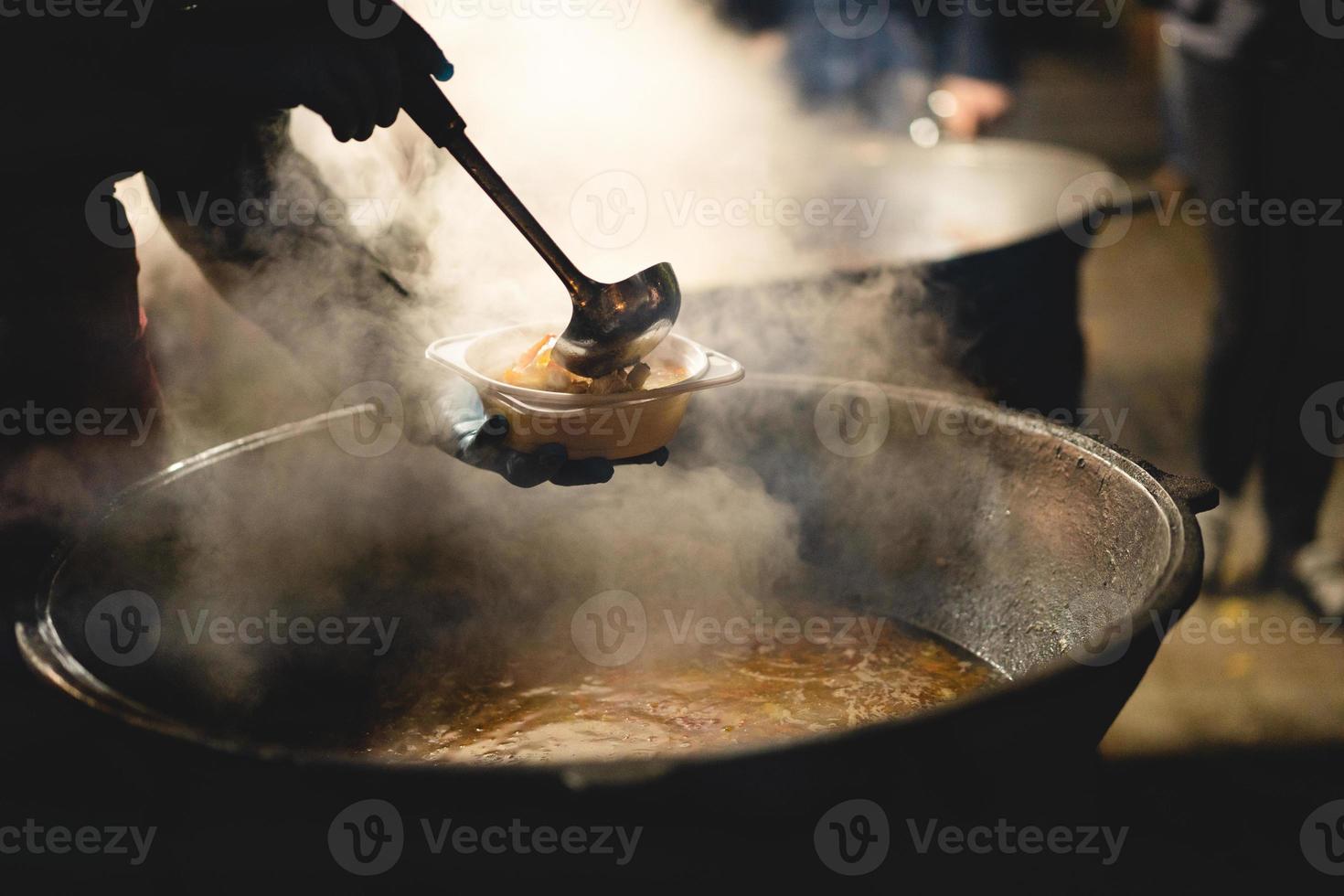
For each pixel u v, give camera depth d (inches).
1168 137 113.7
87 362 63.9
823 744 31.3
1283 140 99.4
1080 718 37.5
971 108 133.3
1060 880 70.7
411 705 57.1
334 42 47.7
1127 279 200.1
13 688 50.6
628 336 48.1
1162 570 41.2
